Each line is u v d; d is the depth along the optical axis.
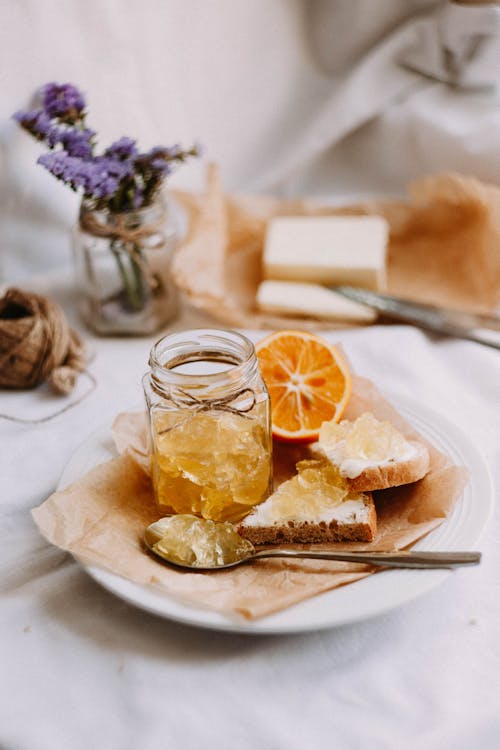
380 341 0.69
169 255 0.73
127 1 0.75
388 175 0.89
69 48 0.74
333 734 0.44
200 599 0.46
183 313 0.76
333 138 0.86
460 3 0.79
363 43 0.83
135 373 0.69
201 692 0.46
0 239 0.80
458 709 0.45
